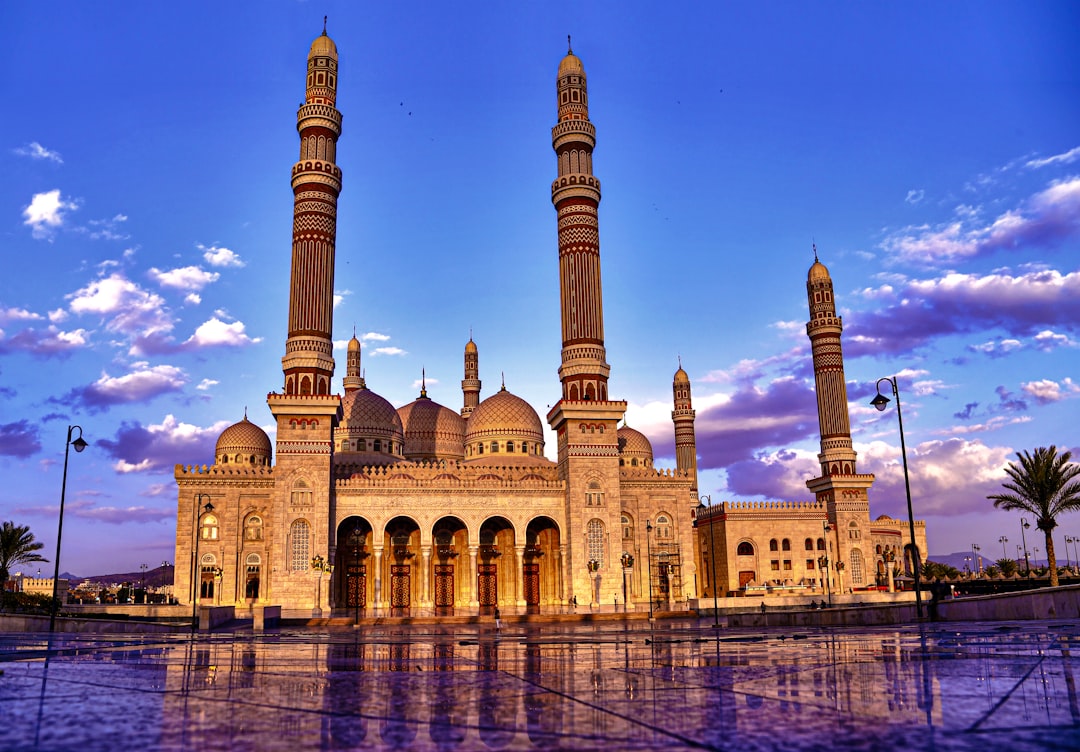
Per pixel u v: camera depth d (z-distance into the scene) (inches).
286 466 3444.9
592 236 3821.4
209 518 3858.3
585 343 3732.8
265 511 3892.7
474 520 3686.0
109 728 411.5
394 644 1312.7
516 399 4549.7
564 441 3757.4
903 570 5231.3
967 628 1316.4
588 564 3558.1
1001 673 596.7
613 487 3646.7
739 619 2133.4
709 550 4771.2
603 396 3715.6
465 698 537.6
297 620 3009.4
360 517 3614.7
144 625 2261.3
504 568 3993.6
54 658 928.3
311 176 3659.0
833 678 603.8
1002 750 330.6
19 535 3449.8
